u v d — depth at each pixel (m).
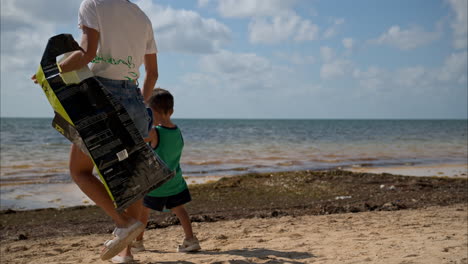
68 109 2.21
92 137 2.22
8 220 7.05
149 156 2.31
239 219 6.57
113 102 2.28
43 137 36.25
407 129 71.69
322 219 5.98
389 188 9.83
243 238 4.51
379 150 24.69
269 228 5.29
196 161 17.81
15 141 30.41
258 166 16.03
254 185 10.38
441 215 6.01
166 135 3.50
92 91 2.25
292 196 9.16
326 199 8.74
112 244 2.39
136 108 2.50
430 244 3.70
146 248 4.14
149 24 2.63
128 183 2.26
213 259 3.29
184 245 3.72
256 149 24.97
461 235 4.23
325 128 75.31
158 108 3.55
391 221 5.52
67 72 2.23
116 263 3.20
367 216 6.14
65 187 10.76
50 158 18.27
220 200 8.77
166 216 6.89
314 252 3.52
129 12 2.46
